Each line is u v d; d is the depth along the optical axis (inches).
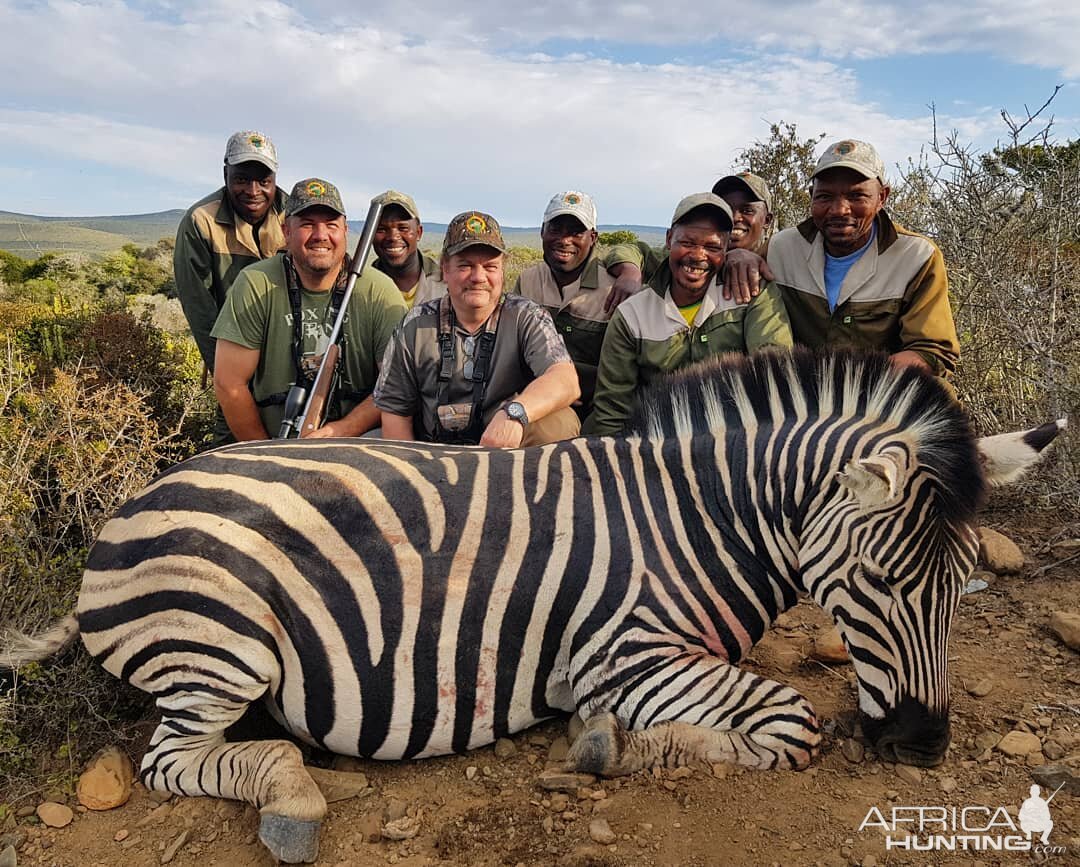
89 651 123.0
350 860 107.7
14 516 154.6
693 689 118.6
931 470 114.8
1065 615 148.9
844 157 178.4
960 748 122.3
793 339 201.6
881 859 101.3
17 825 117.3
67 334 284.0
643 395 135.1
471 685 120.6
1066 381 197.9
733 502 126.6
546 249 224.1
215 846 111.7
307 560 117.1
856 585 115.3
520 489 124.6
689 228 173.0
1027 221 227.0
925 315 185.0
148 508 119.1
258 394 201.3
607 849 104.7
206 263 241.3
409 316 170.4
